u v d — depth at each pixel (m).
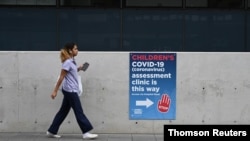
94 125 9.50
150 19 16.36
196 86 9.49
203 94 9.50
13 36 16.39
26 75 9.46
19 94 9.48
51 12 16.34
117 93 9.50
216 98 9.51
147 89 9.50
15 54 9.44
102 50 16.36
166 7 16.39
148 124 9.52
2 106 9.46
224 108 9.51
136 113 9.51
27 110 9.49
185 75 9.48
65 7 16.33
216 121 9.51
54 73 9.48
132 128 9.52
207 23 16.50
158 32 16.38
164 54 9.48
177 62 9.49
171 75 9.49
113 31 16.33
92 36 16.38
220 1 16.53
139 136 9.29
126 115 9.52
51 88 9.48
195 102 9.51
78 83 8.87
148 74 9.48
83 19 16.36
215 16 16.52
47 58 9.48
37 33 16.38
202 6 16.47
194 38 16.47
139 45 16.36
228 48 16.59
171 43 16.39
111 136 9.26
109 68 9.49
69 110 9.12
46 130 9.52
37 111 9.50
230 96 9.51
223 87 9.50
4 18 16.36
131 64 9.48
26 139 8.89
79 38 16.38
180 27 16.42
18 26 16.39
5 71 9.44
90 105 9.49
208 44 16.50
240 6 16.56
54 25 16.36
